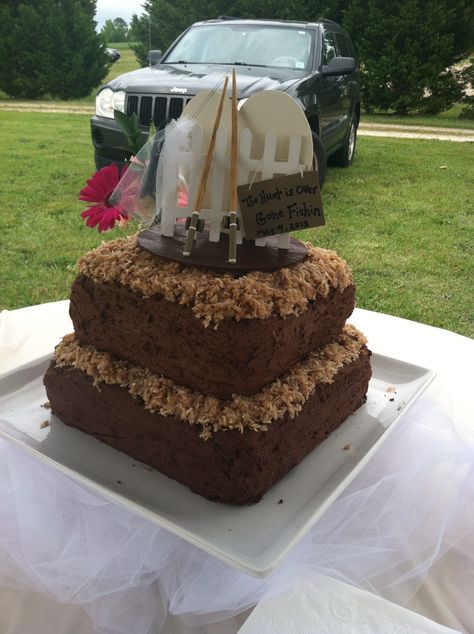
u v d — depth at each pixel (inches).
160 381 46.9
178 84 182.1
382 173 277.7
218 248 48.9
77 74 570.6
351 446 49.4
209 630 38.7
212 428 43.0
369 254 178.1
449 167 295.6
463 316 143.2
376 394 57.6
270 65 198.8
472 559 43.7
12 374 56.5
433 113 527.2
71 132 362.3
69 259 165.5
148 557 41.9
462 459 50.3
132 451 47.3
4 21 556.1
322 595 38.2
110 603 39.9
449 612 39.9
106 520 44.6
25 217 200.1
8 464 49.3
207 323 42.0
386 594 40.6
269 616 36.9
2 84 573.3
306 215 46.3
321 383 49.2
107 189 51.4
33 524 44.6
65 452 47.7
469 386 62.2
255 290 43.6
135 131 54.5
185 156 46.8
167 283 44.4
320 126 208.1
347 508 45.5
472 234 200.1
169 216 50.1
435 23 491.5
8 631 38.4
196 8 463.8
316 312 49.0
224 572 40.6
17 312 78.6
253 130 46.7
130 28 542.9
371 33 499.5
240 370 43.3
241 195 45.9
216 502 42.6
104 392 47.9
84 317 51.2
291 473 45.8
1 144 315.9
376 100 518.0
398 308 145.4
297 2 503.8
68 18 563.2
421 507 46.4
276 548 37.4
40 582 40.7
